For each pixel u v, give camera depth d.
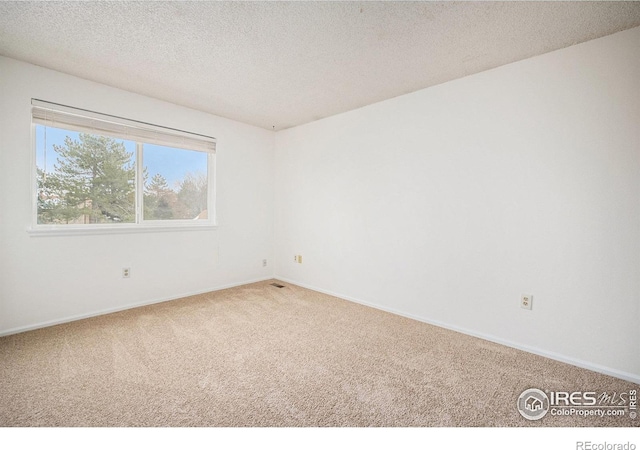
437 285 2.75
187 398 1.64
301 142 4.00
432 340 2.43
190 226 3.47
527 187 2.24
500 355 2.19
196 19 1.82
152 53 2.23
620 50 1.87
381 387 1.78
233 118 3.75
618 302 1.91
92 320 2.72
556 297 2.13
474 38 1.97
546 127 2.15
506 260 2.35
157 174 3.27
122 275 3.00
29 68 2.42
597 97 1.95
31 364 1.96
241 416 1.51
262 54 2.22
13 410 1.51
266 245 4.33
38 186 2.55
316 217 3.83
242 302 3.32
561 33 1.90
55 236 2.60
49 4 1.70
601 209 1.95
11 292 2.40
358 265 3.38
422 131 2.81
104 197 2.91
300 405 1.60
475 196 2.50
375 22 1.82
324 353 2.19
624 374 1.89
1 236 2.35
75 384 1.75
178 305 3.18
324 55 2.22
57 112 2.57
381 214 3.15
